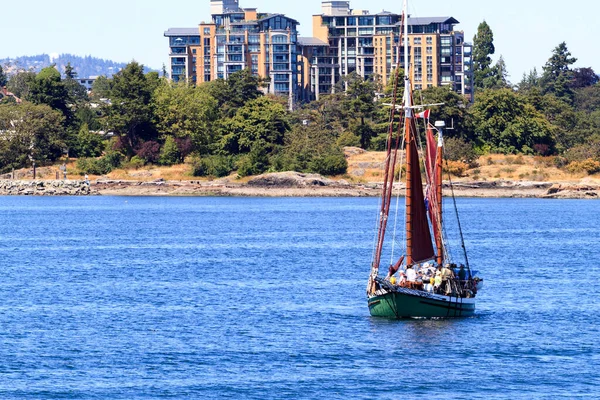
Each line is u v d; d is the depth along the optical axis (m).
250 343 160.12
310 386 134.25
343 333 166.38
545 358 148.88
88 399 129.12
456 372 141.12
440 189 180.75
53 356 152.00
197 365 145.88
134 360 149.12
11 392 132.00
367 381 136.50
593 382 136.25
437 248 180.75
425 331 167.00
